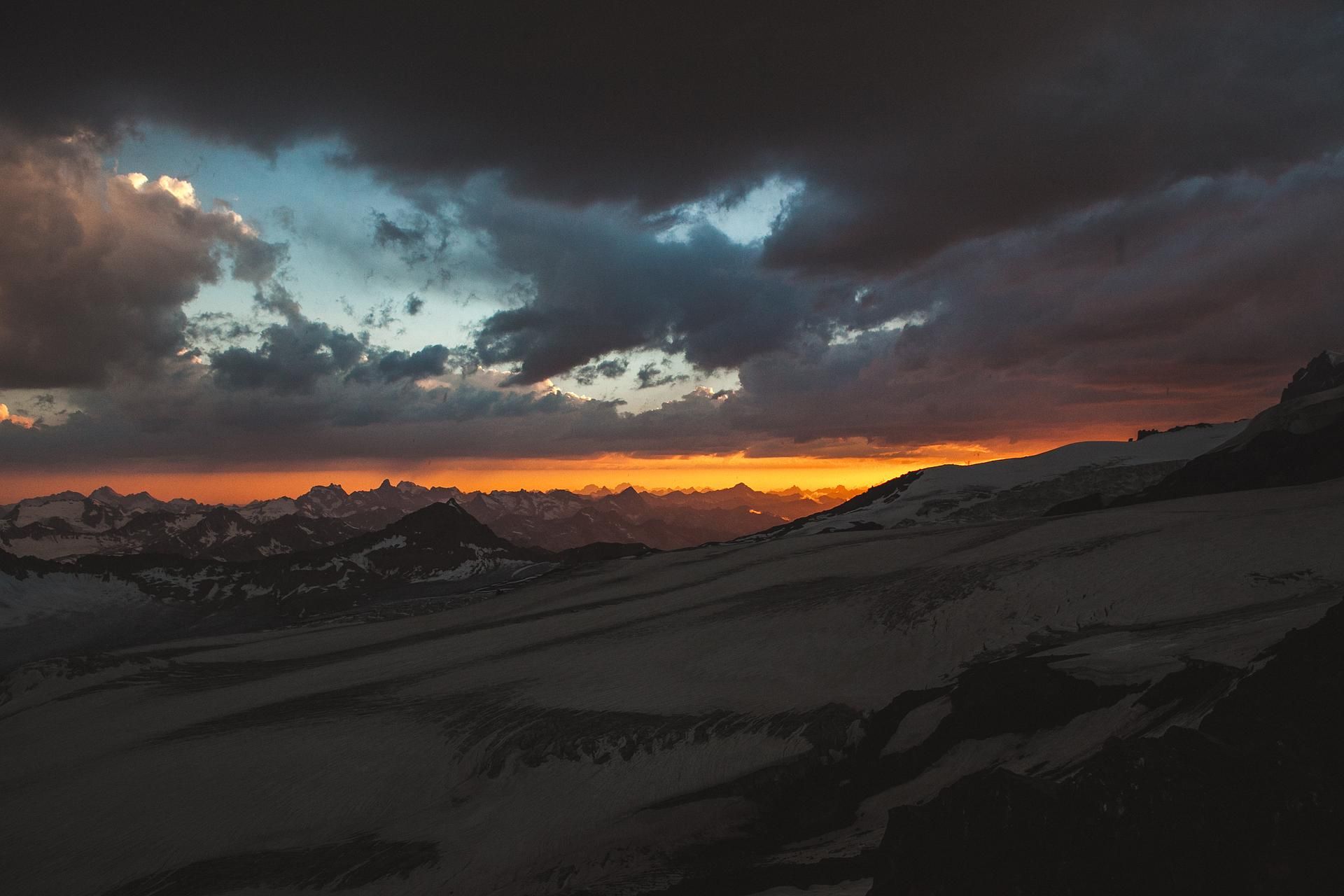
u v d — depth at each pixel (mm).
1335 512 49500
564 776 36219
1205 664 23000
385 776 40938
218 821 39438
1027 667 29969
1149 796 12055
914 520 135375
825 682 40969
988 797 13766
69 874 37312
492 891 28656
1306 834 10820
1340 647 16203
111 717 72062
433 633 96250
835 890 18266
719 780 33156
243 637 123875
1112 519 65375
